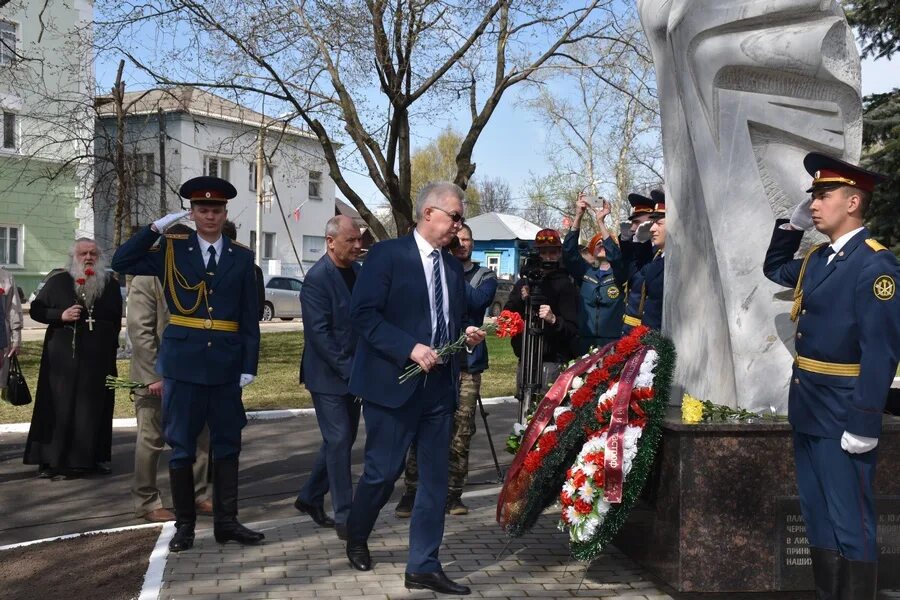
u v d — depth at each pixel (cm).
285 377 1449
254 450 902
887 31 1770
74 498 707
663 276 587
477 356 618
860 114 494
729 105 489
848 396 372
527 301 704
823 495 388
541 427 495
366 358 473
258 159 1870
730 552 420
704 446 420
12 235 3050
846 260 378
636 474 436
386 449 469
